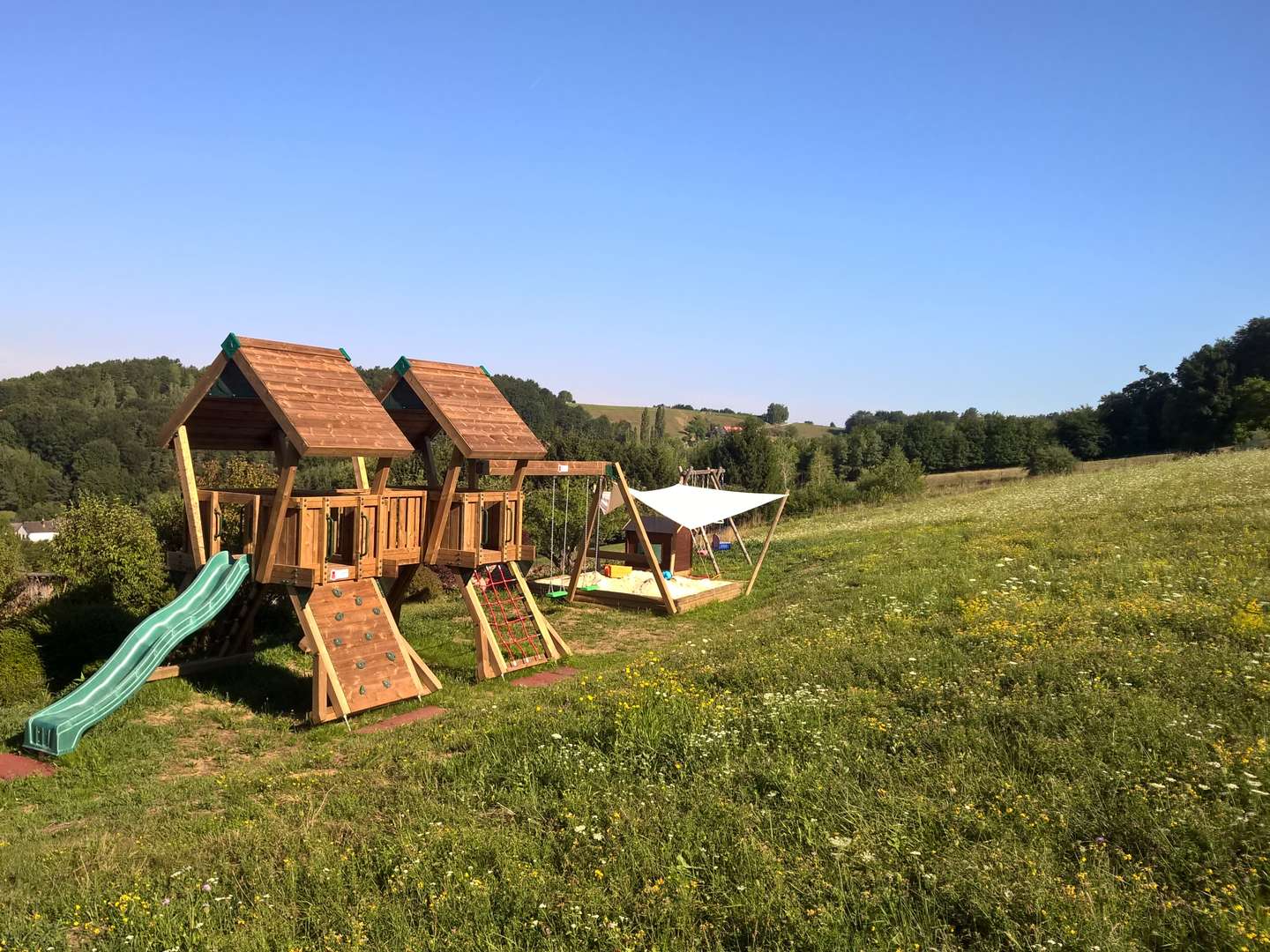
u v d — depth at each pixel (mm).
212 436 12672
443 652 14852
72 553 17828
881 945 4125
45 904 5492
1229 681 7254
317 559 11398
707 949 4305
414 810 6645
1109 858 4758
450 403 13664
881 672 8938
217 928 5012
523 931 4688
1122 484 29797
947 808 5480
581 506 28562
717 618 17891
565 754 7289
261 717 11102
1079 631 9680
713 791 6203
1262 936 3768
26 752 9758
